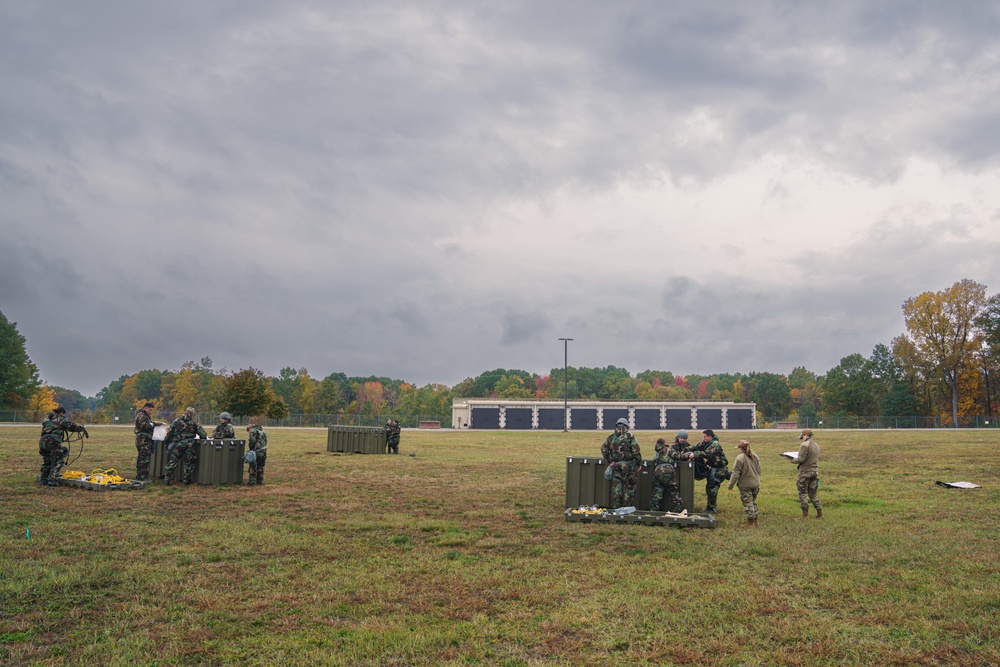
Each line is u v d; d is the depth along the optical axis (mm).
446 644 6602
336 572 9219
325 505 15234
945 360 80000
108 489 16734
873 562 9938
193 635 6766
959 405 82312
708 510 14438
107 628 6918
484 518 13789
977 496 16812
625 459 14008
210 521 12883
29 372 80438
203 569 9320
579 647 6582
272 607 7703
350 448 32375
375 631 6883
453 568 9484
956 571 9344
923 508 14984
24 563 9367
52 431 17047
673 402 82750
